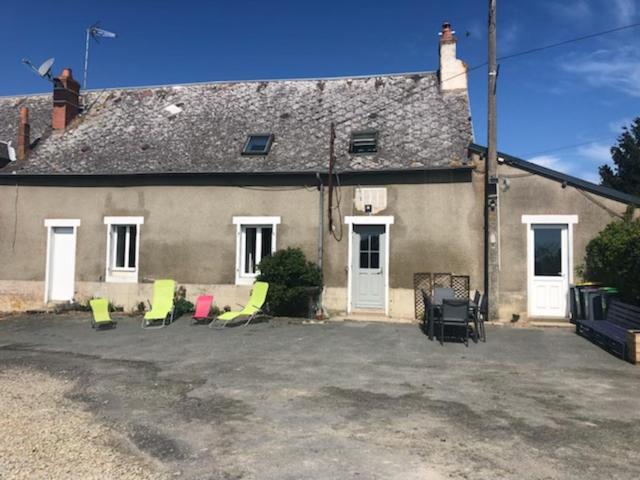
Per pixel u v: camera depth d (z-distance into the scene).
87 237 15.05
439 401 6.42
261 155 14.31
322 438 5.18
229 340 10.50
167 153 15.12
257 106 16.47
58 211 15.29
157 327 12.16
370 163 13.25
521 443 5.02
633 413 5.95
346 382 7.34
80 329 12.08
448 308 9.81
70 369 8.28
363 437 5.20
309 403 6.35
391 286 12.99
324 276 13.42
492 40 12.34
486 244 12.47
